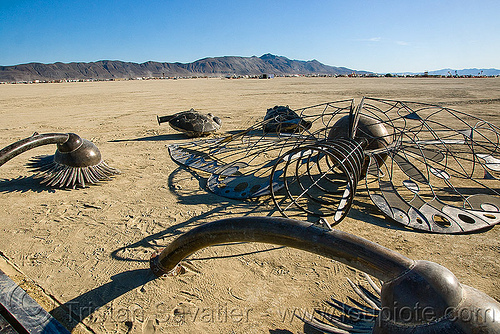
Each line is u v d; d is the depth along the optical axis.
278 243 2.65
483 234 4.88
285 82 60.28
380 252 2.26
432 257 4.34
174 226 5.37
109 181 7.68
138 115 19.22
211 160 9.16
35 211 6.04
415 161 8.51
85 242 4.91
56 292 3.77
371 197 5.80
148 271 4.11
